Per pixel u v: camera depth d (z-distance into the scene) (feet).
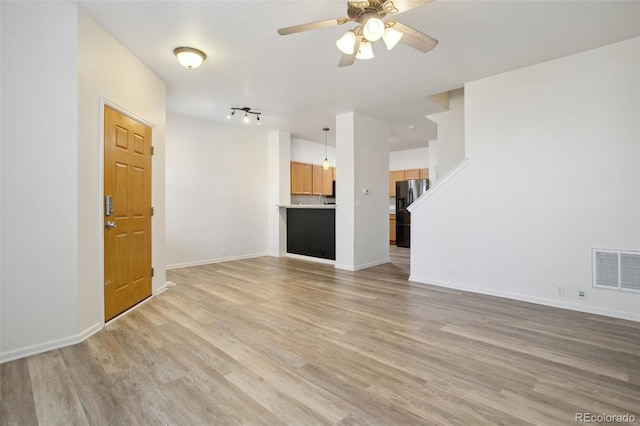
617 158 9.56
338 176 17.39
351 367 6.60
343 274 15.74
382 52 10.12
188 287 13.10
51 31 7.27
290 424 4.86
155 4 7.59
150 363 6.72
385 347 7.54
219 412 5.13
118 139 9.38
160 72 11.53
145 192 11.03
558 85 10.54
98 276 8.50
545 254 10.81
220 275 15.42
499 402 5.41
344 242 17.12
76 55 7.57
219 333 8.35
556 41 9.45
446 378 6.17
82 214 7.86
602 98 9.78
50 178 7.28
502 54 10.25
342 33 8.94
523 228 11.25
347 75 11.91
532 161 11.05
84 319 7.93
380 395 5.62
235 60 10.62
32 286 7.07
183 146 17.40
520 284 11.33
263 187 21.56
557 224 10.58
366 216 17.51
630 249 9.35
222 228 19.26
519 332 8.43
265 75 11.87
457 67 11.19
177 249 17.24
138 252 10.64
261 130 21.02
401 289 12.85
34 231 7.10
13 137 6.84
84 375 6.21
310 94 13.96
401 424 4.86
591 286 9.98
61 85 7.39
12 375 6.19
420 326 8.87
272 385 5.92
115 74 9.15
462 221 12.75
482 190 12.19
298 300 11.34
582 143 10.12
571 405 5.31
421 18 8.27
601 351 7.30
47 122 7.23
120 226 9.55
